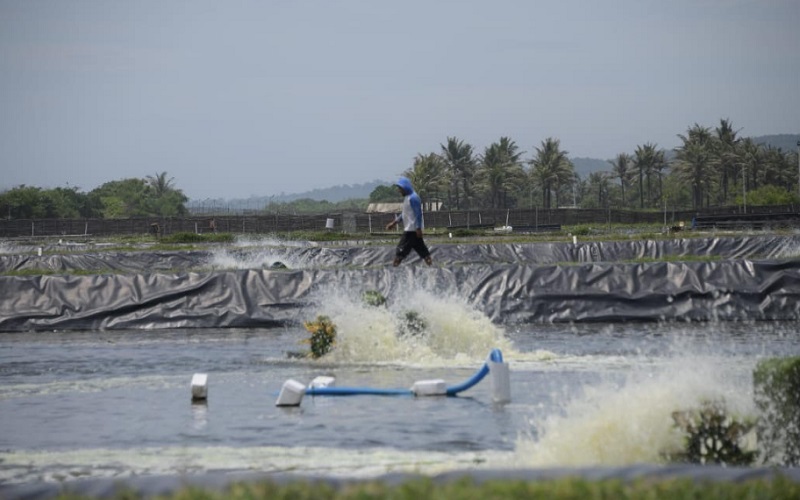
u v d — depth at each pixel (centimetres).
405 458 3509
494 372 4603
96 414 4528
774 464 3144
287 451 3669
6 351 7000
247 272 8881
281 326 8588
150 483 2611
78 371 5962
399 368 5866
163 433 4066
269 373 5750
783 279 8562
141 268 14025
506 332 7675
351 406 4569
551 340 7075
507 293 8644
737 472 2548
